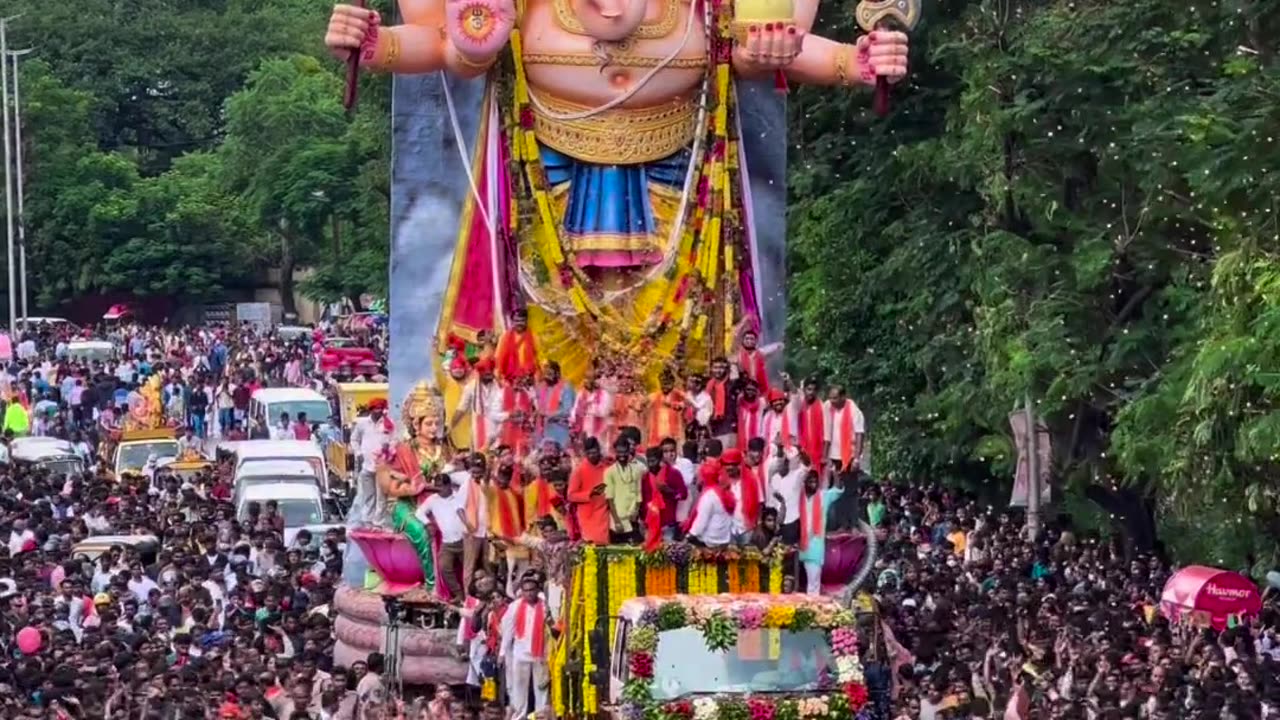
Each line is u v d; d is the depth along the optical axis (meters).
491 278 62.28
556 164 62.94
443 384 61.84
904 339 79.81
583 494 53.59
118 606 58.16
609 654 49.78
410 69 61.78
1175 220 71.38
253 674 50.25
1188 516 64.44
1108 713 47.09
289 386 128.62
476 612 55.38
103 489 81.50
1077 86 71.69
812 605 46.84
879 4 63.03
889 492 79.88
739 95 64.38
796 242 82.06
